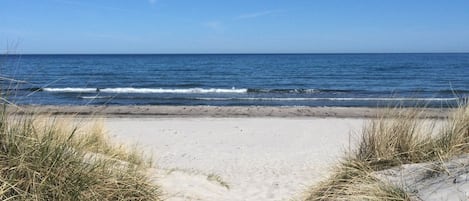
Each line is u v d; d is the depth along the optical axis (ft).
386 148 15.31
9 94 11.87
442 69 191.52
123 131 43.09
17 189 10.36
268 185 23.12
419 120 16.75
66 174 11.50
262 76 158.20
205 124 48.83
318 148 36.06
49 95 85.92
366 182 12.87
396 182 12.41
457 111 16.51
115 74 159.63
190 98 84.23
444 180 11.50
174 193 17.31
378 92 98.73
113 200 12.70
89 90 97.66
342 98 84.23
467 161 12.46
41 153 11.44
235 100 81.76
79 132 18.29
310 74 166.91
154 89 102.47
